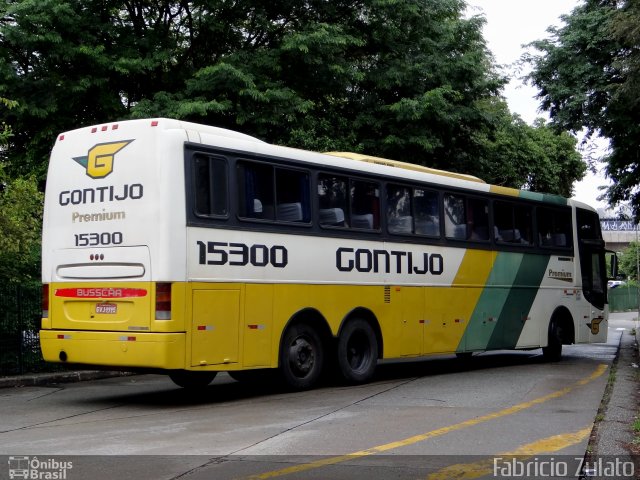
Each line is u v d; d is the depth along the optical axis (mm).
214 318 10758
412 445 7898
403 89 22656
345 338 12922
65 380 14656
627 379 14188
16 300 14695
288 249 11961
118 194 10750
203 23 21250
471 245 15711
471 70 22734
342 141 21109
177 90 21172
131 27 21484
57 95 19750
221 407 10695
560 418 9594
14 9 18359
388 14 22375
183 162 10602
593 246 19609
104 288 10734
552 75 19984
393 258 13914
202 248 10688
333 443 7996
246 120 19312
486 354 20609
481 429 8805
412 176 14484
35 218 16641
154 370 10961
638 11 13016
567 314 18453
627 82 13867
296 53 20312
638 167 22844
